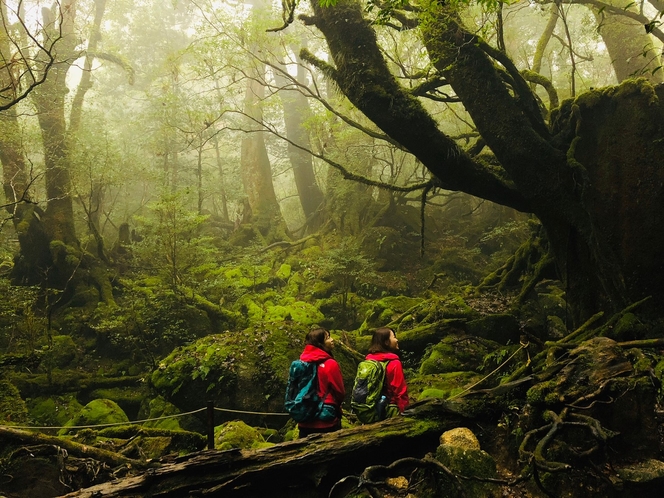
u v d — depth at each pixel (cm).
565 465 315
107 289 1424
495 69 804
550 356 495
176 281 1274
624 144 762
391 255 1585
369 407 418
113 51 1891
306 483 386
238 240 1961
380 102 766
